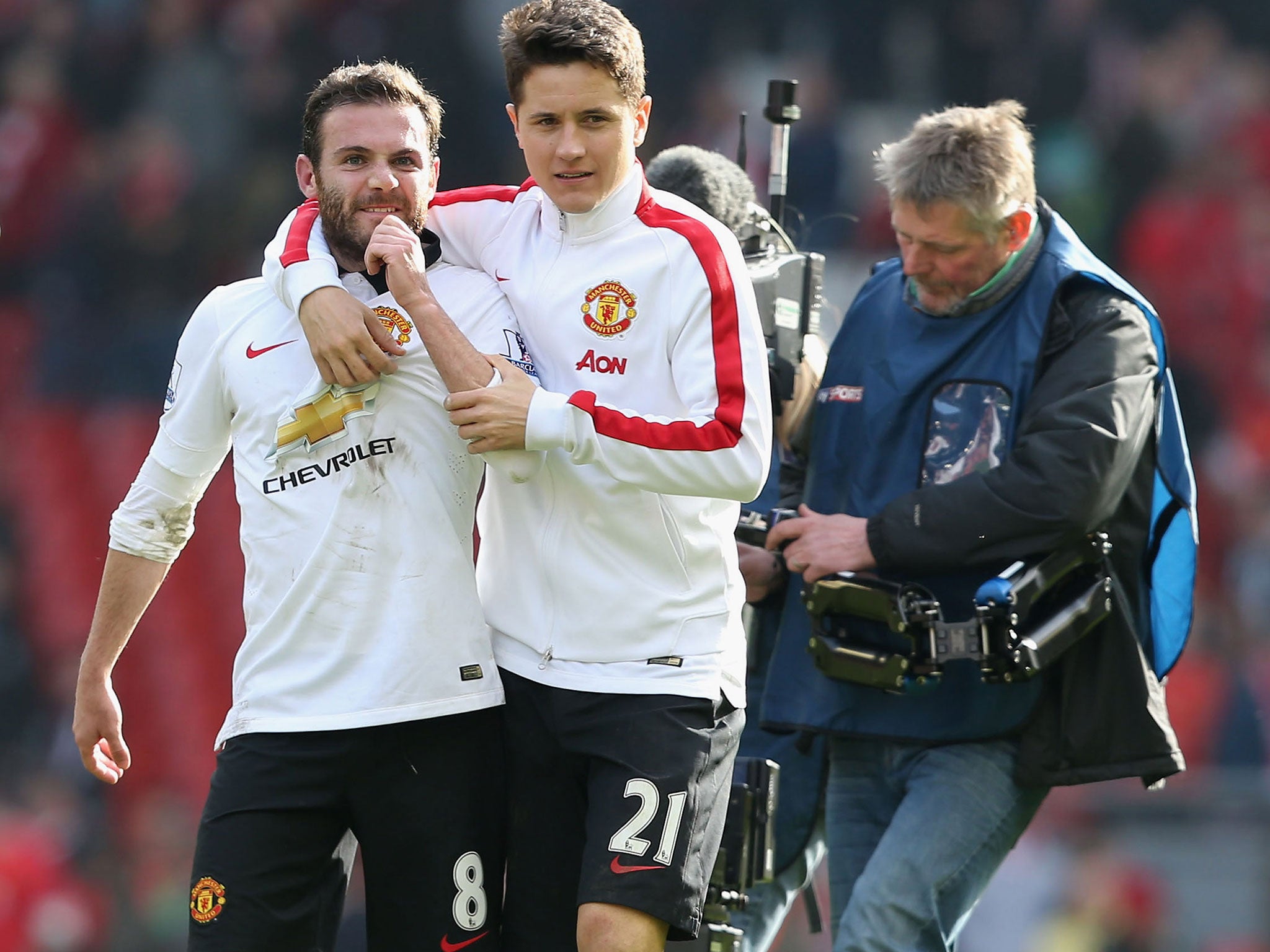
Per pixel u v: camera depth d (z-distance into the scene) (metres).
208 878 10.17
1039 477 11.17
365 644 10.05
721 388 9.85
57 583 37.84
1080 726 11.66
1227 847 24.25
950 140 11.40
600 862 9.89
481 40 43.09
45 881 30.20
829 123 40.84
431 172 10.59
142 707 34.88
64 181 43.19
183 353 10.76
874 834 12.38
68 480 39.53
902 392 11.98
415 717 9.98
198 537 37.00
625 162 10.12
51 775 33.81
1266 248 41.09
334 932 10.61
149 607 36.09
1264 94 42.62
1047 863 25.30
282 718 10.10
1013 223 11.60
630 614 10.16
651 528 10.13
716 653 10.38
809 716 12.29
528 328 10.44
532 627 10.34
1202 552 37.47
